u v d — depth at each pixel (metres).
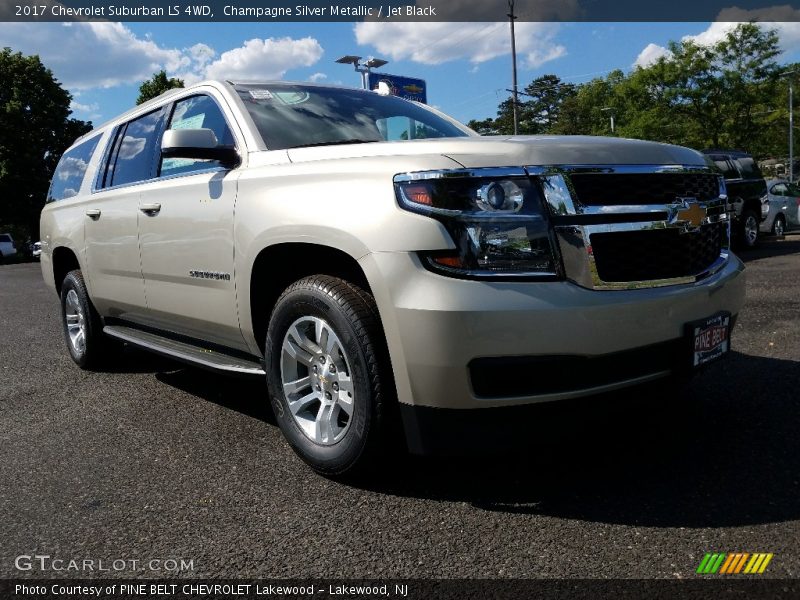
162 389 4.52
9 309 9.88
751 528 2.30
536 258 2.41
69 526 2.56
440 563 2.19
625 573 2.07
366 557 2.25
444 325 2.32
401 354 2.45
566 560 2.17
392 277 2.43
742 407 3.48
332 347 2.77
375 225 2.50
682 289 2.67
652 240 2.64
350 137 3.61
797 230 18.50
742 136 29.81
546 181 2.45
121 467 3.13
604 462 2.90
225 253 3.25
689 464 2.83
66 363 5.55
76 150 5.55
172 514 2.62
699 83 29.28
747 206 13.05
